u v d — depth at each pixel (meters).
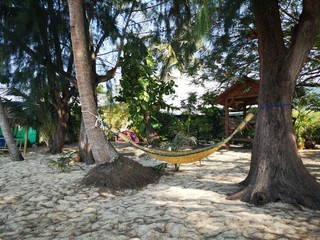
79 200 3.45
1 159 7.73
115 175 4.05
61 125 8.98
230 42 6.95
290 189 3.09
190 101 11.66
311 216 2.65
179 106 12.02
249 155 7.61
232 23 4.80
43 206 3.23
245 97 9.28
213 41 5.44
